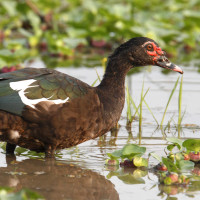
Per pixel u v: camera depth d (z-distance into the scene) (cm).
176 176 823
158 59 1064
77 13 2138
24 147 979
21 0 2167
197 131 1154
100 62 1769
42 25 2083
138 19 2092
